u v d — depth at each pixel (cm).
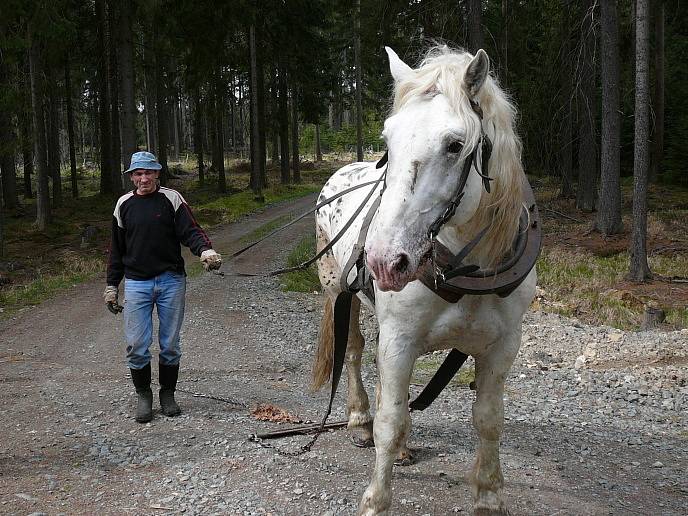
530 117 1948
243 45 3331
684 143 2880
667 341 806
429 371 730
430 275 311
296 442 492
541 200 2542
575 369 738
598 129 2958
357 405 497
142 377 542
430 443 498
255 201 2969
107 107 3098
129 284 540
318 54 3741
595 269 1454
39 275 1398
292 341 867
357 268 381
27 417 547
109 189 3156
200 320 967
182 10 2288
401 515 378
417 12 1780
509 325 336
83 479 421
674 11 2892
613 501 402
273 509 382
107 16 2695
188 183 4009
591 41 1855
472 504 390
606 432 538
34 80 2014
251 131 3297
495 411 347
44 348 810
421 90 284
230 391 632
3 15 1570
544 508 389
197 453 466
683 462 473
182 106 7006
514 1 1992
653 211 2266
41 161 2156
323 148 6881
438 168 270
